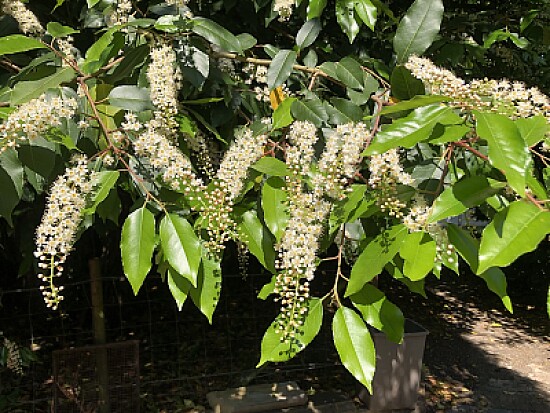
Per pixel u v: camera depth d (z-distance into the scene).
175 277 0.59
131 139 0.70
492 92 0.56
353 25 0.92
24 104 0.61
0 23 0.88
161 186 0.66
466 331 2.56
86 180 0.62
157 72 0.69
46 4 1.10
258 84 0.96
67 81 0.68
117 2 0.84
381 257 0.54
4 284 2.17
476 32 1.39
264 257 0.64
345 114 0.79
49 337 1.95
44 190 0.78
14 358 1.58
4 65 0.84
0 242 1.79
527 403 1.86
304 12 1.02
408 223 0.53
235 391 1.62
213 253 0.61
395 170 0.59
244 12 1.17
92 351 1.53
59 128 0.70
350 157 0.60
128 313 2.27
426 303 2.89
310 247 0.58
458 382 2.00
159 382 1.83
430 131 0.50
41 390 1.74
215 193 0.62
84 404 1.53
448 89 0.55
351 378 1.81
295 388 1.64
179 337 2.16
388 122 0.72
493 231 0.43
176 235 0.56
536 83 1.57
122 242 0.56
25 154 0.67
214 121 0.90
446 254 0.55
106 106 0.76
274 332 0.57
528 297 3.04
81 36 1.05
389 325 0.58
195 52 0.79
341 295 1.02
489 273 0.55
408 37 0.76
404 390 1.62
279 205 0.60
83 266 1.98
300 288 0.57
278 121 0.70
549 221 0.43
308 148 0.62
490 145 0.45
